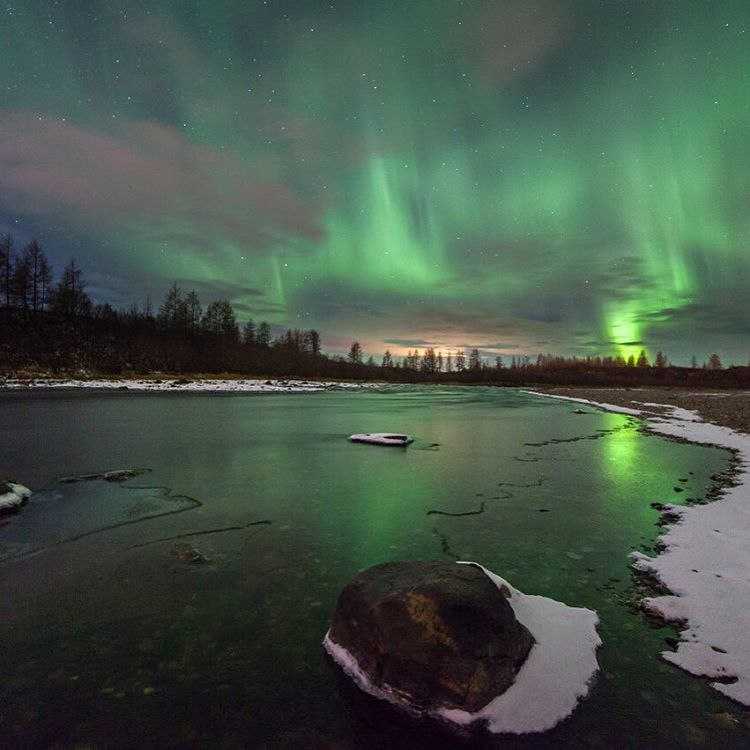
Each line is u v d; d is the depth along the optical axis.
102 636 4.52
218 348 91.62
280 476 11.09
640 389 80.19
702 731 3.33
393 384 95.06
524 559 6.38
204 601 5.19
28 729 3.35
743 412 28.23
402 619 3.83
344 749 3.20
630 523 7.91
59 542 6.85
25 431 17.53
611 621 4.76
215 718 3.47
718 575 5.72
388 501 9.12
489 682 3.57
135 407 28.09
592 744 3.22
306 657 4.20
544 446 16.03
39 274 75.81
